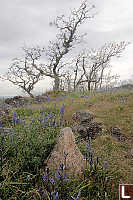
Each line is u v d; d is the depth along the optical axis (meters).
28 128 4.12
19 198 2.18
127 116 5.90
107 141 4.28
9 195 2.20
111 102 8.16
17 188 2.26
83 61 30.31
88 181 2.50
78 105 8.16
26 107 9.03
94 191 2.39
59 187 2.28
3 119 5.90
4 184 2.28
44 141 3.45
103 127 5.05
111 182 2.68
